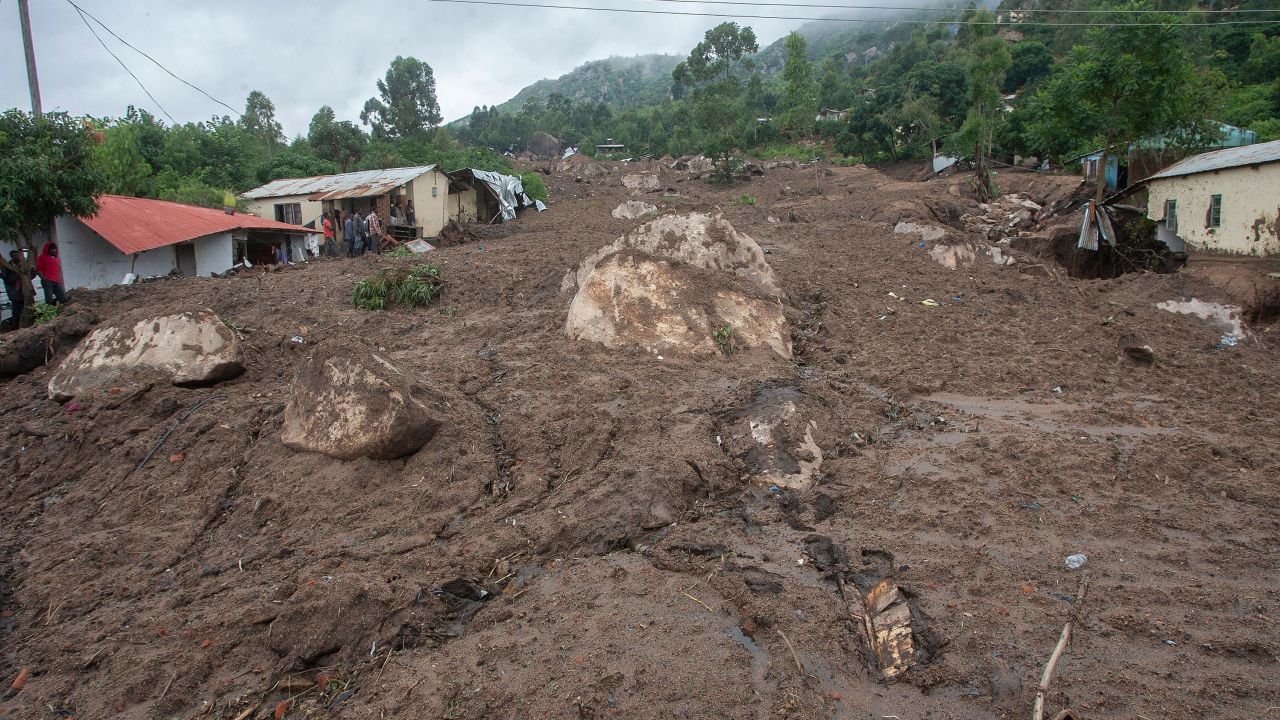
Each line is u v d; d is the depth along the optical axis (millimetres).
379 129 56344
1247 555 4934
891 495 5762
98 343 9062
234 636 4523
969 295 12867
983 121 35594
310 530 5750
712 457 6066
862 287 13094
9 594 5414
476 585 4871
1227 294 11938
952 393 8352
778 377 7879
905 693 3852
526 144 88562
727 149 44281
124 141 26766
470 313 12438
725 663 3984
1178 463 6266
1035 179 32469
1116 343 10102
